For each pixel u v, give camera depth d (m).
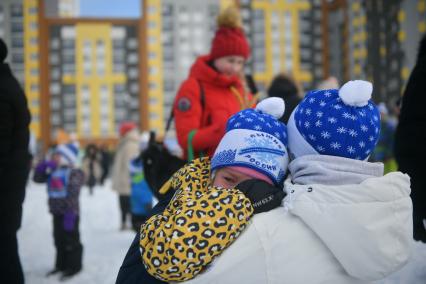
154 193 2.91
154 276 1.26
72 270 4.61
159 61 53.41
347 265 1.18
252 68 54.00
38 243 6.53
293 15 55.19
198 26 53.78
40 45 53.75
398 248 1.15
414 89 2.42
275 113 1.52
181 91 2.89
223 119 2.81
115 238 6.93
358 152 1.26
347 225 1.14
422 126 2.38
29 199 13.64
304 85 55.09
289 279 1.21
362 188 1.16
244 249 1.22
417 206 2.43
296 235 1.23
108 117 54.25
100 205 12.05
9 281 2.42
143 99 53.16
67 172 4.70
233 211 1.23
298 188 1.25
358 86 1.24
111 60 54.66
